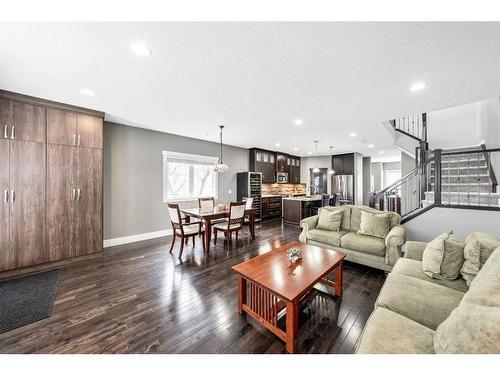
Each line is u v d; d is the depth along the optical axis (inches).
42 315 74.6
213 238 180.9
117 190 164.2
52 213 118.3
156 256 136.3
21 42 65.2
